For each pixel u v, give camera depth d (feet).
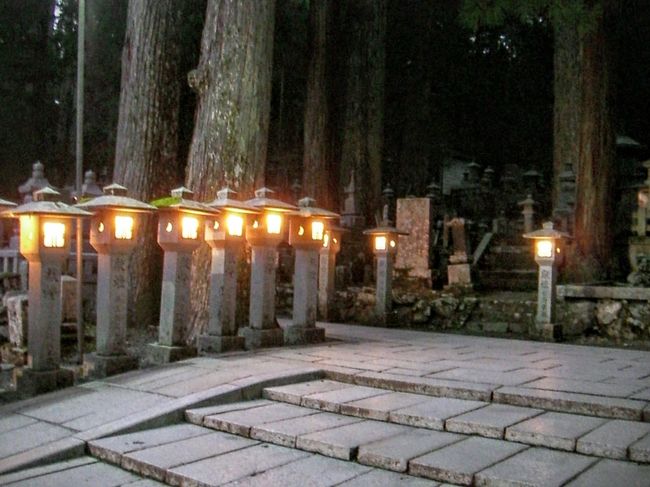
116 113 77.66
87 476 13.48
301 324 28.02
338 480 12.37
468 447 13.56
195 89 30.37
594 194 43.27
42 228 19.24
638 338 32.86
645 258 39.32
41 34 77.87
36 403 18.11
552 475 11.71
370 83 62.85
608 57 43.68
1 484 12.93
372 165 62.59
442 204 62.39
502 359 23.41
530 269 50.11
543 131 94.73
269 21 29.86
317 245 28.17
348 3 63.21
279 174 78.48
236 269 24.84
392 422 15.61
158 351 22.61
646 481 11.39
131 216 21.02
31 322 19.63
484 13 40.16
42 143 79.00
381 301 38.81
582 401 15.52
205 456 13.87
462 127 96.99
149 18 35.63
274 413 16.58
